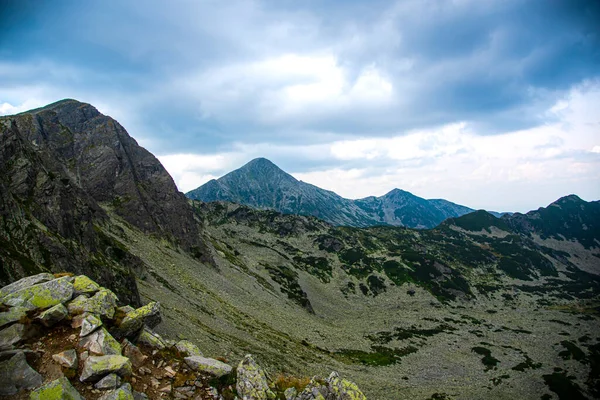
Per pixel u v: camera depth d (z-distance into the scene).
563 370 85.94
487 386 74.69
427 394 64.38
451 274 193.50
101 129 113.50
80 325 16.59
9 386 13.05
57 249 39.44
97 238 57.03
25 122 98.12
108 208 92.19
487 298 177.75
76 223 52.72
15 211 38.69
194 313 54.97
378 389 60.94
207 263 104.75
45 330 16.09
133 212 94.44
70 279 19.39
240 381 18.69
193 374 18.16
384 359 85.38
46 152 81.75
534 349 102.69
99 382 14.38
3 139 50.25
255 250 191.25
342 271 188.62
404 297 165.38
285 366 49.31
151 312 20.00
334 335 97.31
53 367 14.39
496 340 110.81
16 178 47.66
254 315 79.88
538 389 74.56
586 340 110.75
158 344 19.30
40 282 18.91
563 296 185.50
